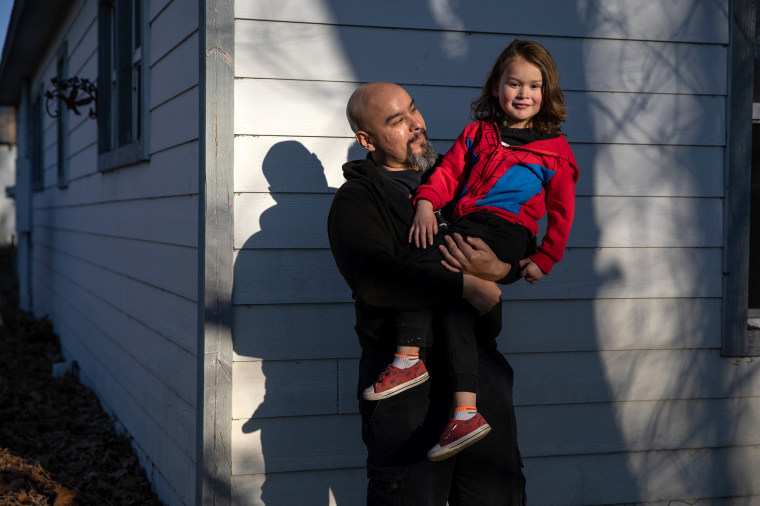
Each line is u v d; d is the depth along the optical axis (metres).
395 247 2.40
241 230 3.03
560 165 2.50
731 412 3.51
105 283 5.95
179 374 3.71
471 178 2.51
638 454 3.42
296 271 3.08
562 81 3.33
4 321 10.04
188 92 3.48
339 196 2.40
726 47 3.50
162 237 4.06
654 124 3.42
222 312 3.00
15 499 3.90
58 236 9.09
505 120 2.62
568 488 3.36
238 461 3.04
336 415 3.13
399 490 2.36
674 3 3.44
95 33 6.24
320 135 3.10
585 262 3.36
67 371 7.33
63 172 8.53
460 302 2.33
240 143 3.02
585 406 3.37
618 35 3.38
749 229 3.52
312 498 3.12
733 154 3.47
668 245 3.44
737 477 3.52
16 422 5.29
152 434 4.30
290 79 3.07
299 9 3.07
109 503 4.09
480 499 2.45
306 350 3.10
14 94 13.82
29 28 8.87
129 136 5.12
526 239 2.45
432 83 3.22
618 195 3.39
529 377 3.32
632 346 3.41
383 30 3.17
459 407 2.26
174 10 3.73
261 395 3.06
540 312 3.33
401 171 2.56
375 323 2.40
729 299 3.47
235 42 3.02
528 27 3.30
